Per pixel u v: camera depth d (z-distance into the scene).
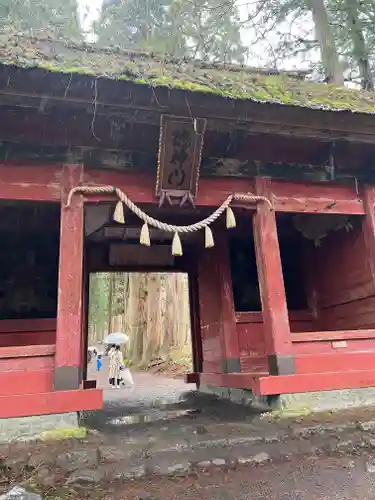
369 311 8.62
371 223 8.26
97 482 4.20
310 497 3.86
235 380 8.75
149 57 7.59
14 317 9.32
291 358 6.94
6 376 5.67
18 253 9.76
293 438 5.49
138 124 6.70
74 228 6.50
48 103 6.01
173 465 4.56
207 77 6.75
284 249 11.35
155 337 29.30
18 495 3.74
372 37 12.98
